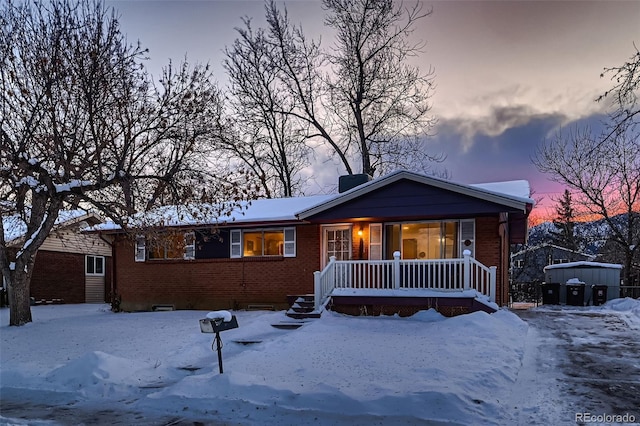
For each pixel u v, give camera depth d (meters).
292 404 6.40
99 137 12.85
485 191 13.45
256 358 8.87
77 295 25.53
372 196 14.98
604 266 18.20
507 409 6.00
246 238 18.11
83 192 13.11
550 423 5.48
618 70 6.73
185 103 13.30
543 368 7.80
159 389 7.70
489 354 8.41
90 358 8.55
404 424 5.71
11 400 7.50
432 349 9.01
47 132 12.33
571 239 34.72
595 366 7.82
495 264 14.38
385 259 15.71
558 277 19.08
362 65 29.92
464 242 14.80
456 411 5.80
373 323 12.19
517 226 18.48
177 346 10.80
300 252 17.14
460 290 13.30
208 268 18.36
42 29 12.49
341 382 7.07
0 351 10.85
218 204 14.80
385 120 29.98
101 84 12.80
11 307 14.70
